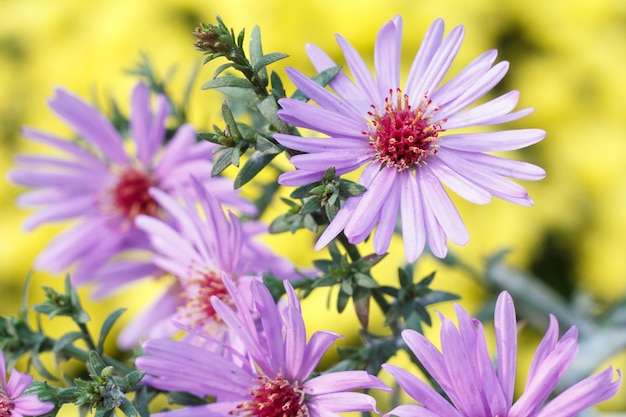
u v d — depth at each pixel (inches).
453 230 9.6
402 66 19.3
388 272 16.7
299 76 9.6
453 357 9.1
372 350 9.9
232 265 10.3
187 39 20.0
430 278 9.9
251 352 9.5
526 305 13.2
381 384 9.3
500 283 13.0
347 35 18.9
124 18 20.3
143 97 11.6
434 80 10.0
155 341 9.4
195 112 15.4
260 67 9.4
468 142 9.8
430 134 9.8
